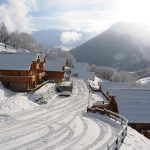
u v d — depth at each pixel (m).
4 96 58.12
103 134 32.31
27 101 54.56
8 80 66.06
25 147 26.34
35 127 35.19
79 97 70.19
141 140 31.14
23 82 66.12
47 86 71.69
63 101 62.94
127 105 45.19
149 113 43.88
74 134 31.89
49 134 31.59
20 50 159.62
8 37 190.75
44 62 84.81
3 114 41.66
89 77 137.00
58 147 26.73
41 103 57.88
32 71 69.56
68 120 40.78
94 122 39.44
